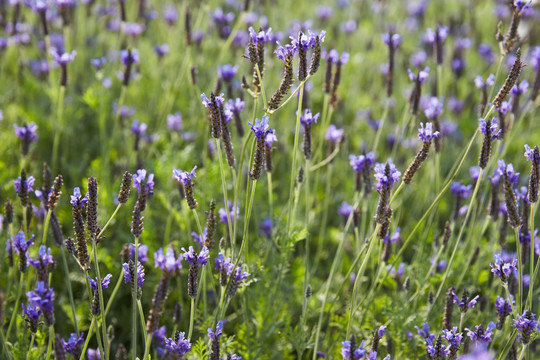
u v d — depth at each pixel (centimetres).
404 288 132
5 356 123
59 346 113
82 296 142
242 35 190
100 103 159
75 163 165
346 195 160
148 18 216
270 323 132
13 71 200
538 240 132
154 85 184
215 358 117
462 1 287
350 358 114
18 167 148
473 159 170
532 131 188
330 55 136
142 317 118
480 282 142
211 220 118
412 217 154
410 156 161
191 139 159
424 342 128
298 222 147
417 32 259
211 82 178
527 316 118
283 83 119
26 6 207
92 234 116
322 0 280
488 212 132
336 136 140
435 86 169
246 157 145
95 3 211
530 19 203
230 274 120
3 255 134
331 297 141
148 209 145
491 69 222
